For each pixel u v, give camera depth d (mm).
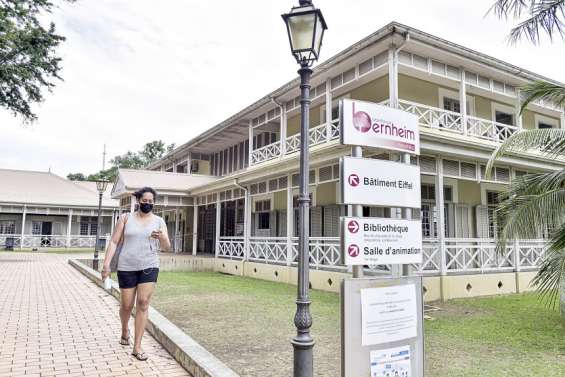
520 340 5941
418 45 10367
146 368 4398
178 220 23500
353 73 11555
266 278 13289
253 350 5203
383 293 3789
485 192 13562
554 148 7133
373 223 4008
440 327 6789
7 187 31609
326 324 6773
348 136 3988
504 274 10820
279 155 14680
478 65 11617
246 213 14914
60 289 9836
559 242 6168
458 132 11297
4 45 15359
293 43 3855
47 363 4477
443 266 9789
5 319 6559
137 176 19875
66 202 30594
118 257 4859
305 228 3678
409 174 4414
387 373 3713
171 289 10750
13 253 24219
